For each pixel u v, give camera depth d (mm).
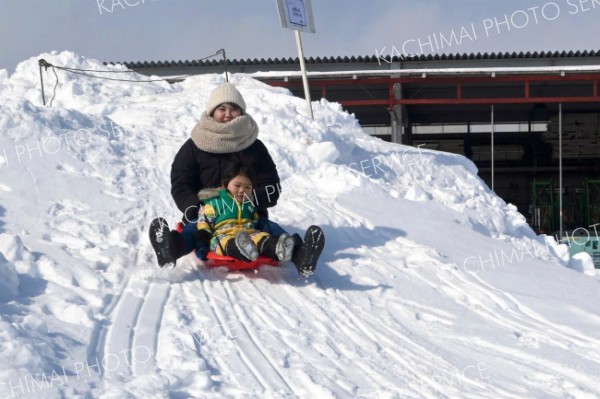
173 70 24969
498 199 9219
